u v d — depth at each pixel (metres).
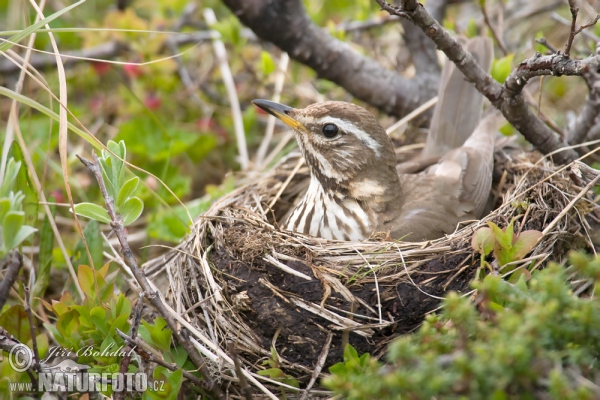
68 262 10.20
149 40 14.99
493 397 6.42
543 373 6.48
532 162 12.14
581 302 6.80
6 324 9.66
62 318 9.39
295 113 11.81
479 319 7.82
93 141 9.37
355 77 14.26
